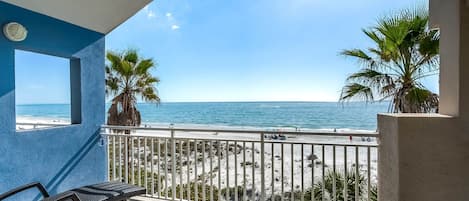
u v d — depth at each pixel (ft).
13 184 9.00
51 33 10.22
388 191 6.85
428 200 6.00
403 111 15.98
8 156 8.85
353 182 13.58
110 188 8.92
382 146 7.36
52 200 7.20
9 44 8.86
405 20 15.25
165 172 10.84
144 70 28.32
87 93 11.87
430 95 15.39
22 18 9.24
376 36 16.63
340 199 13.51
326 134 8.46
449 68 6.19
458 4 5.79
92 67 12.15
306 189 14.75
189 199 10.31
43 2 9.57
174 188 10.56
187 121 98.22
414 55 16.03
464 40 5.72
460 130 5.83
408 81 16.43
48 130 10.19
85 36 11.73
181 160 10.48
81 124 11.57
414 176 6.06
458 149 5.85
